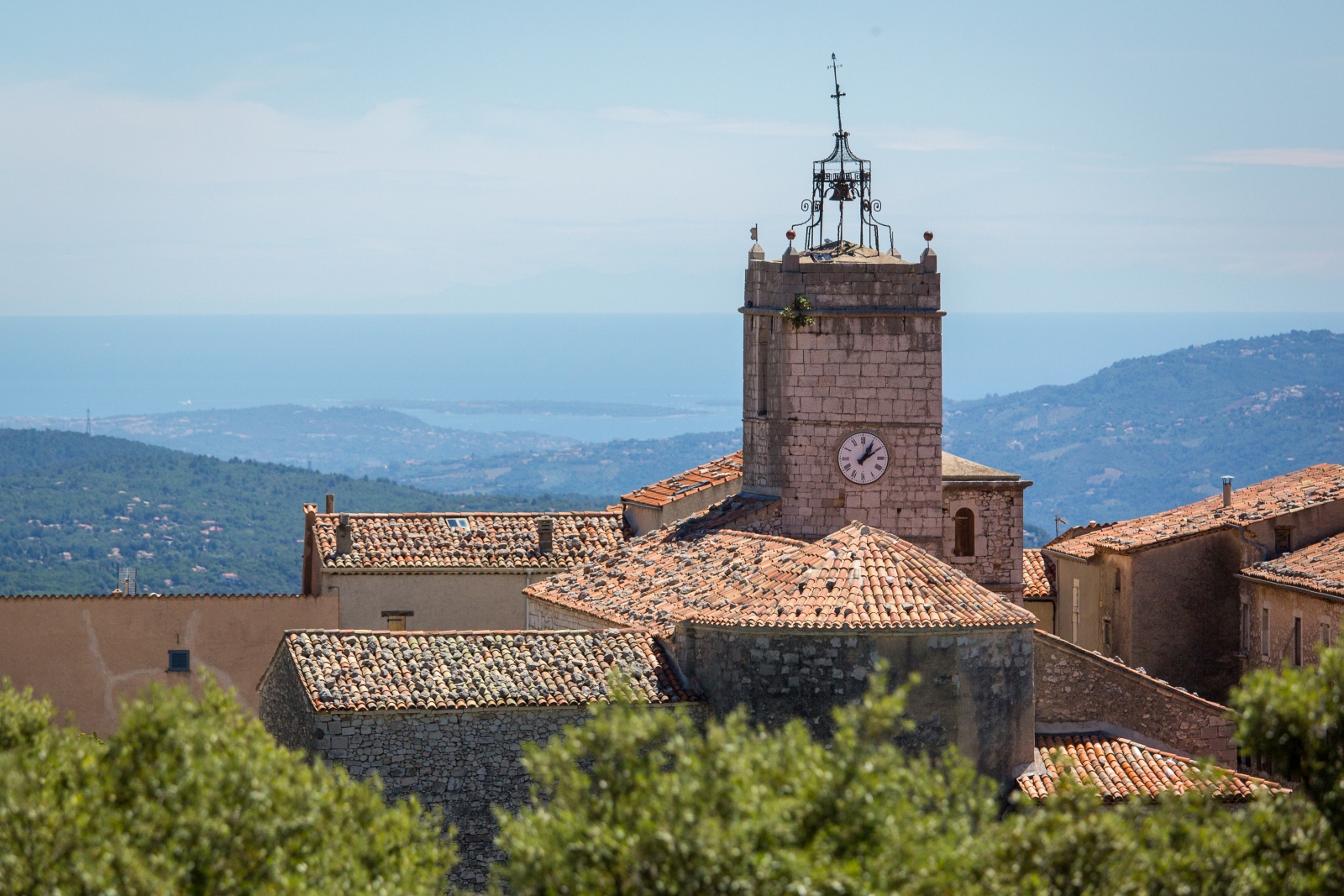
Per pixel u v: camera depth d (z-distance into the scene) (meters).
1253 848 88.50
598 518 198.00
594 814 84.56
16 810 82.81
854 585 133.88
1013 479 196.12
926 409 181.38
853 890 78.38
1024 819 85.81
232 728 93.62
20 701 106.94
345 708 127.38
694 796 81.56
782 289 180.88
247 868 84.38
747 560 149.25
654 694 133.62
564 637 138.88
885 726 85.50
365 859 92.50
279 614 185.25
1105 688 145.38
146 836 83.06
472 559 189.12
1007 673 134.00
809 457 181.50
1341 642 97.25
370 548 189.38
